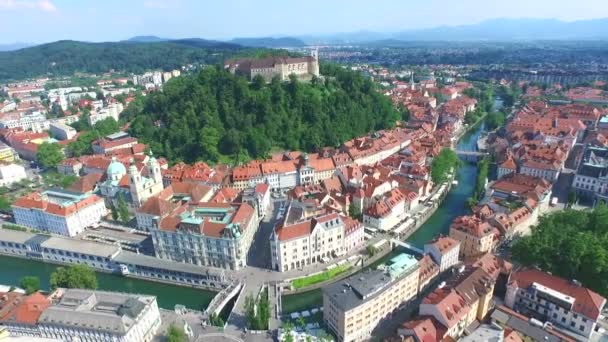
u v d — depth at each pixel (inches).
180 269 7214.6
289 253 7135.8
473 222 7495.1
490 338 4864.7
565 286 5561.0
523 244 6653.5
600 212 7298.2
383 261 7701.8
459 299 5408.5
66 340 5487.2
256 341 5610.2
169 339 5265.8
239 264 7288.4
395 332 5565.9
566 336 5128.0
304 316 6156.5
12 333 5669.3
